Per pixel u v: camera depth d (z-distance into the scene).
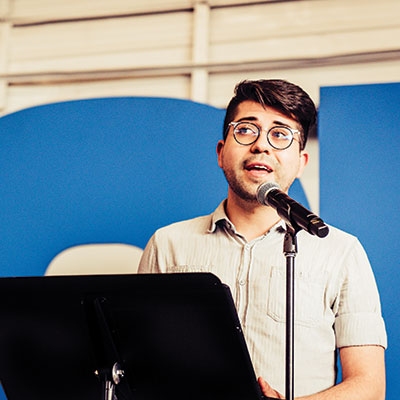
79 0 6.27
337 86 5.36
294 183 4.97
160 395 3.18
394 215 4.97
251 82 4.88
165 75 5.96
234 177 4.75
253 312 4.47
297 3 5.72
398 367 4.72
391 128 5.14
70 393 3.31
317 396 3.82
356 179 5.08
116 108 5.62
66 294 3.06
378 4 5.53
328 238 4.58
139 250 5.31
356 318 4.33
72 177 5.56
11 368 3.34
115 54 6.12
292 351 3.26
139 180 5.43
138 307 3.01
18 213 5.58
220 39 5.86
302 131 4.82
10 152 5.71
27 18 6.35
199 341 2.97
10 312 3.19
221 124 5.39
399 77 5.32
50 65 6.24
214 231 4.75
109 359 3.13
